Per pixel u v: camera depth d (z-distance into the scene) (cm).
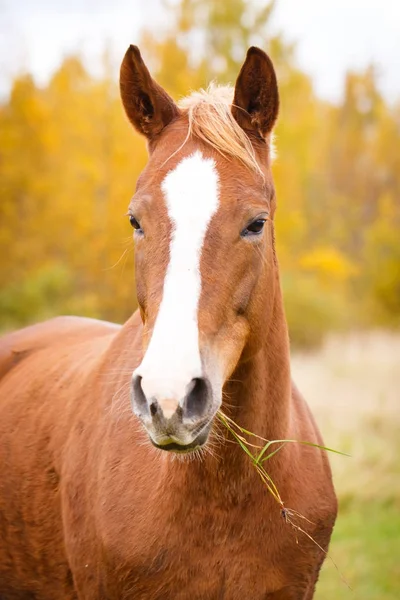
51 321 438
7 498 341
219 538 260
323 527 284
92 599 289
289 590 271
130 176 1576
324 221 2734
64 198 1670
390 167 3434
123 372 299
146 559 262
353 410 831
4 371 407
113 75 1709
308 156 1773
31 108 1766
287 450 274
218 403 221
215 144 244
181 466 256
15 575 342
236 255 234
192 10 1455
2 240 1725
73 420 318
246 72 267
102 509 277
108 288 1623
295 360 1269
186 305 219
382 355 1270
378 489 617
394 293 1969
